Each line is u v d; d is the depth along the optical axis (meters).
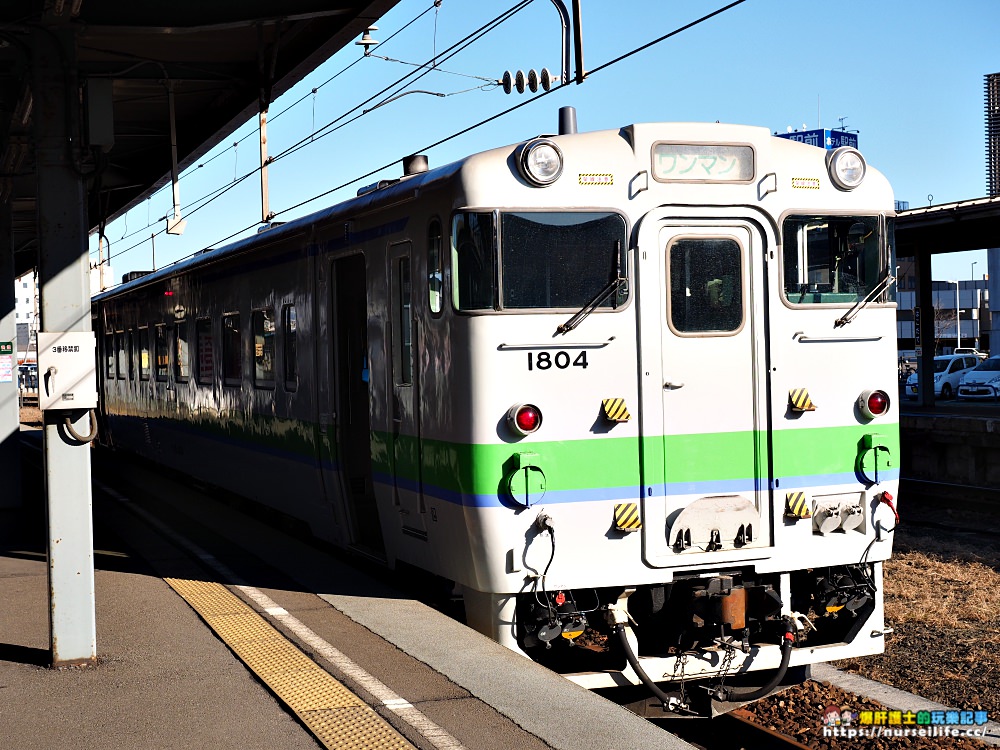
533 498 6.27
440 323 6.65
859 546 6.88
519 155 6.39
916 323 25.00
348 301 9.28
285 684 5.62
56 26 6.20
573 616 6.41
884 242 7.01
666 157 6.57
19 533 11.97
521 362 6.32
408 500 7.36
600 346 6.44
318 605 7.41
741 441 6.66
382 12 8.96
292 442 9.97
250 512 13.35
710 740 6.84
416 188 6.96
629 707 6.71
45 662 6.16
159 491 14.98
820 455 6.80
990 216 18.81
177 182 11.16
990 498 14.77
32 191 14.32
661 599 6.58
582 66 9.53
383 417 7.73
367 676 5.71
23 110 9.58
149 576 8.62
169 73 11.10
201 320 13.34
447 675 5.70
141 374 17.34
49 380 6.00
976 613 8.98
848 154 6.89
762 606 6.74
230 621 7.00
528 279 6.36
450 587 7.20
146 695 5.54
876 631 7.01
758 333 6.70
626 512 6.44
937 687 7.34
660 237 6.57
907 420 18.41
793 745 6.46
